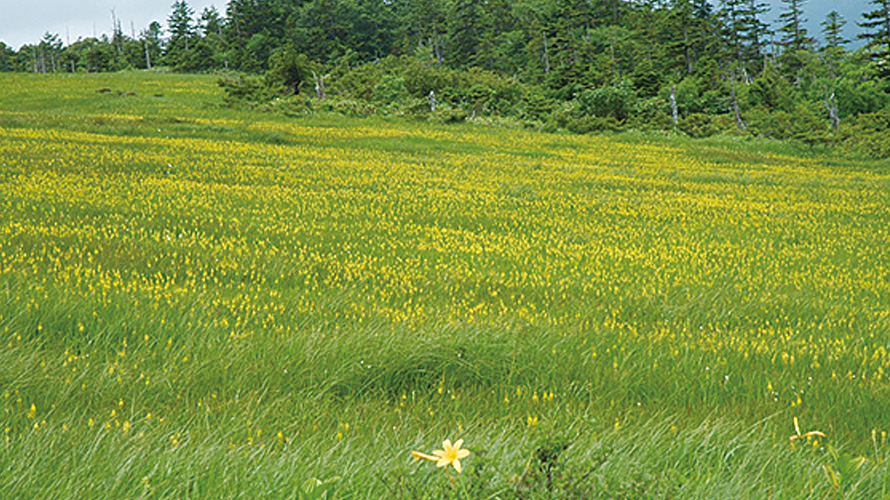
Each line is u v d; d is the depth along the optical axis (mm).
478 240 16328
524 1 136375
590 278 12750
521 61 124312
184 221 15500
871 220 23188
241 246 13375
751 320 10195
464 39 130000
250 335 7262
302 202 19703
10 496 3375
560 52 108625
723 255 16188
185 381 5984
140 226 14633
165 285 9367
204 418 5074
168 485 3564
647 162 41688
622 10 128250
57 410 5219
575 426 4883
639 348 7719
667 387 6582
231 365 6398
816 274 14508
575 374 6793
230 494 3455
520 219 19531
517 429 5016
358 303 9430
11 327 6973
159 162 26422
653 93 81562
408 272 12141
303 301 9234
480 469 3156
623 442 4473
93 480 3582
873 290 13180
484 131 54844
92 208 16109
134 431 4734
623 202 24031
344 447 4434
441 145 43469
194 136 39438
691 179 33438
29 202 16141
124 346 6711
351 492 3500
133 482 3607
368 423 5316
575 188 27234
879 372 7492
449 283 11367
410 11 146625
